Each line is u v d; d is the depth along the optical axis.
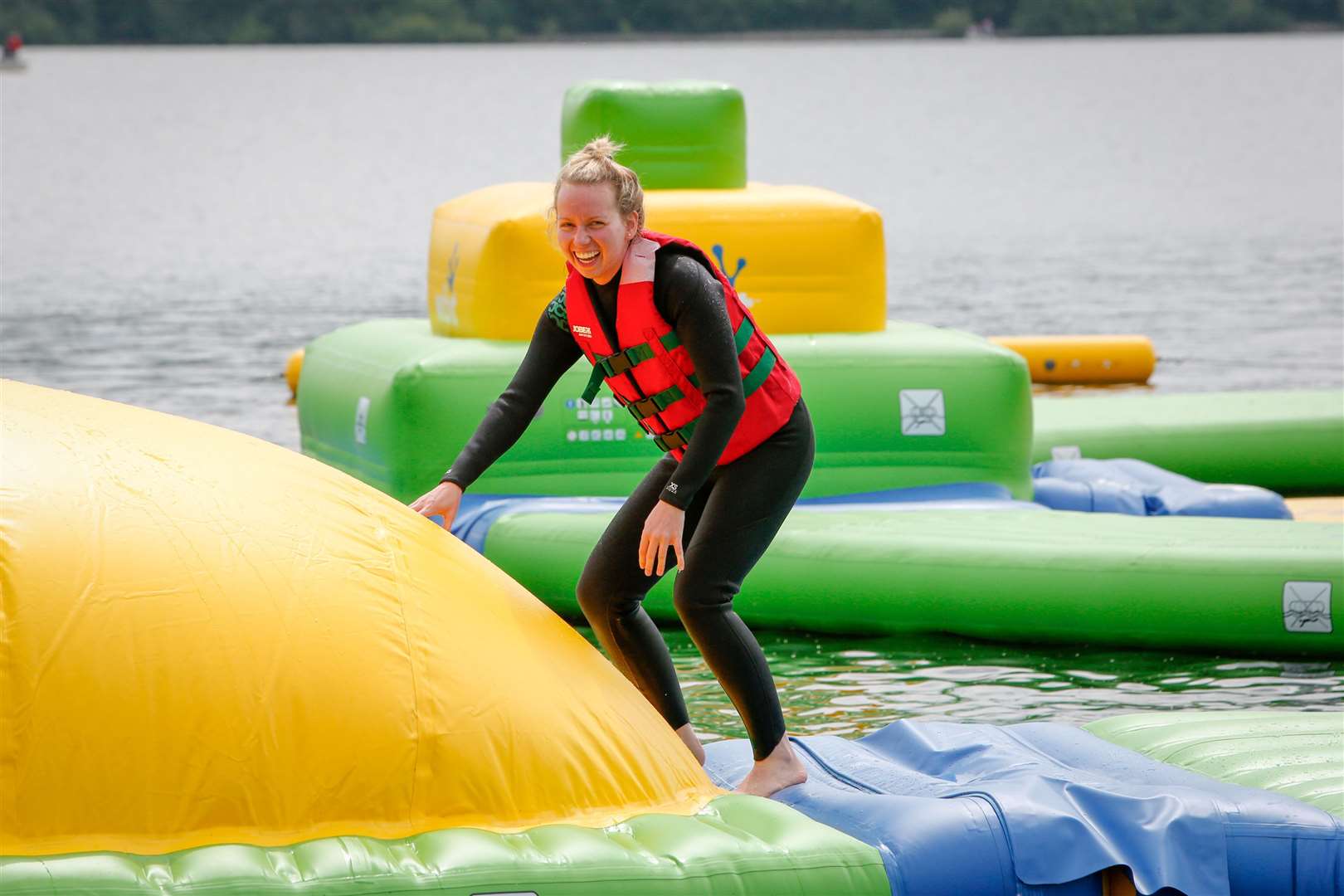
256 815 8.75
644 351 10.00
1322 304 51.66
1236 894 9.73
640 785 9.73
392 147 137.50
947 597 17.84
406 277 60.44
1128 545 17.64
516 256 21.42
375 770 9.00
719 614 10.34
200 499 9.55
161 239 74.88
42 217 84.62
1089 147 137.25
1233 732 12.03
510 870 8.68
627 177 9.88
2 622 8.64
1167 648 17.36
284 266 64.12
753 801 9.84
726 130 23.17
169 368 39.09
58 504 9.14
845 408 21.48
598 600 10.56
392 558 9.81
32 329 46.16
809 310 22.45
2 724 8.48
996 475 21.88
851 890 9.10
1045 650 17.55
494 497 20.67
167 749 8.66
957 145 138.25
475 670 9.48
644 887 8.79
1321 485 26.38
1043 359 38.28
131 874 8.26
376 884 8.48
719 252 22.05
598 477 21.03
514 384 10.84
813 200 22.47
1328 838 9.80
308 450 24.05
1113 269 62.44
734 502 10.23
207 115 171.75
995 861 9.43
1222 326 47.16
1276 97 193.38
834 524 18.98
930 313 50.12
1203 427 26.22
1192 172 113.50
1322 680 16.22
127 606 8.85
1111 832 9.71
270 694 8.90
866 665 17.03
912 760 11.59
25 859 8.27
